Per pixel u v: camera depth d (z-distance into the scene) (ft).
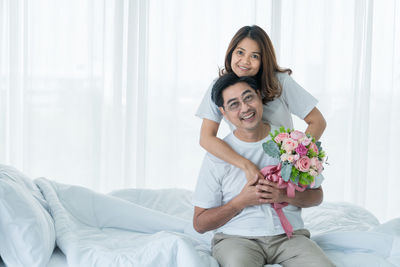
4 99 10.21
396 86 11.28
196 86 10.75
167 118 10.73
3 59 10.19
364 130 10.98
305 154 5.04
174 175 10.82
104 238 5.99
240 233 5.36
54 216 6.00
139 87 10.42
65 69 10.38
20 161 10.48
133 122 10.66
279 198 5.17
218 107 5.80
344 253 5.69
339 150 11.03
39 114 10.39
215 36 10.62
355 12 10.74
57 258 5.50
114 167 10.71
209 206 5.45
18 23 10.21
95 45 10.36
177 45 10.57
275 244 5.29
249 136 5.48
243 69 5.80
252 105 5.23
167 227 6.63
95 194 6.75
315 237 5.95
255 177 5.16
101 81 10.40
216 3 10.59
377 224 7.03
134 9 10.41
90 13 10.26
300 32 10.82
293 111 6.25
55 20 10.28
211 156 5.63
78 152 10.53
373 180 11.32
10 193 5.21
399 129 11.31
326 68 10.84
